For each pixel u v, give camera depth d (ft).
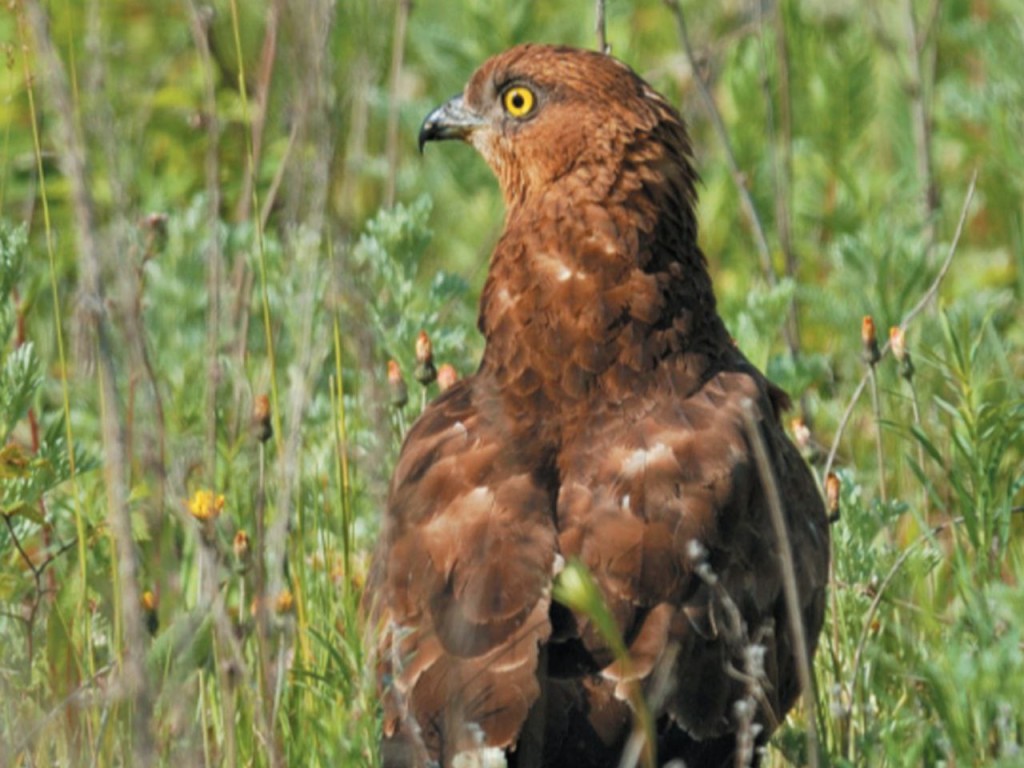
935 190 54.08
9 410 38.68
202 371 43.47
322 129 32.24
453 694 31.35
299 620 38.58
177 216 46.55
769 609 34.27
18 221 51.65
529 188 38.93
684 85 59.41
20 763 35.78
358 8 46.32
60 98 30.58
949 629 37.93
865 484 45.62
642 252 37.47
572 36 61.72
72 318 47.11
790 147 55.57
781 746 36.14
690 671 32.32
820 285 54.54
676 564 32.91
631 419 35.50
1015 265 53.88
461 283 44.68
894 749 34.83
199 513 36.55
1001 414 40.29
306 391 35.37
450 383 40.78
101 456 41.68
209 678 37.37
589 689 31.55
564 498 33.91
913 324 48.03
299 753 35.83
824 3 63.36
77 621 38.19
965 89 56.49
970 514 38.93
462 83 56.39
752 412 35.55
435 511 33.81
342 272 33.58
